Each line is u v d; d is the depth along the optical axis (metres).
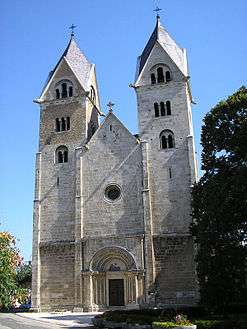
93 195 59.53
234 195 38.12
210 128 44.66
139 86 63.97
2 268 33.41
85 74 70.12
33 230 60.22
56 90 67.88
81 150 62.12
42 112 67.00
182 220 55.75
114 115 62.72
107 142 61.59
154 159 59.50
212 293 37.72
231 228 38.66
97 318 37.03
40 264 58.59
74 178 61.66
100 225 57.84
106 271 55.97
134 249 55.25
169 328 29.48
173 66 64.06
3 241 35.78
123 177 59.22
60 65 69.19
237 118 43.00
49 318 45.25
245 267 37.84
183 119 60.81
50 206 61.12
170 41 68.31
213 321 31.06
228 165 41.84
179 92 62.38
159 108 62.25
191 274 53.22
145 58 67.25
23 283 87.75
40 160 64.00
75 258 57.03
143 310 40.50
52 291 57.06
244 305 39.97
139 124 61.94
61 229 59.53
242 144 39.88
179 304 52.31
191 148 58.78
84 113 65.25
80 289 55.50
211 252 39.16
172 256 54.53
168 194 57.38
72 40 74.12
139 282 53.78
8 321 39.88
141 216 56.62
